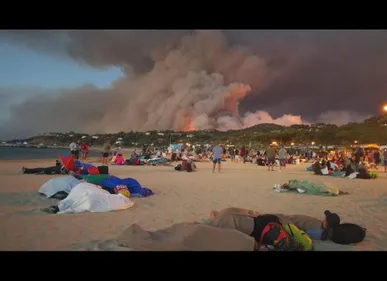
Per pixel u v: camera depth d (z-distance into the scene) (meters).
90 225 6.14
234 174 19.77
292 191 11.70
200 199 9.70
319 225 5.45
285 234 4.74
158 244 4.61
